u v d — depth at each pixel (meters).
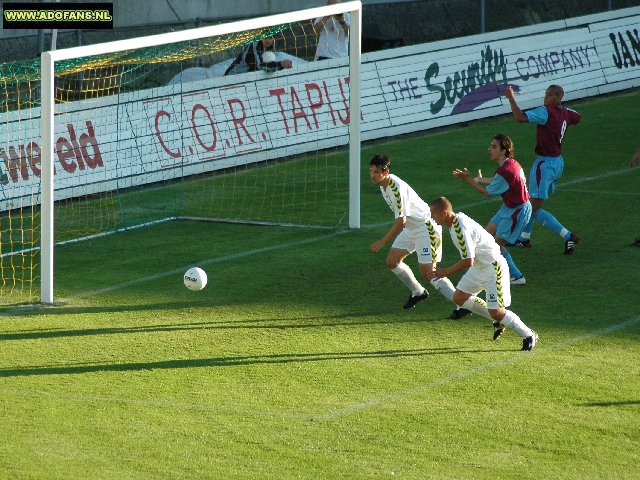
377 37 52.19
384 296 22.25
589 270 23.95
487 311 18.69
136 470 12.93
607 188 33.41
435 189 33.81
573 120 25.39
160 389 16.30
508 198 22.47
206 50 31.42
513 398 15.82
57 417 14.95
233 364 17.61
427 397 15.88
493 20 61.12
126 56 29.64
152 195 34.19
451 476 12.88
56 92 35.84
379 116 41.84
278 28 35.53
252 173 37.19
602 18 50.91
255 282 23.53
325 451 13.68
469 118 44.91
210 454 13.53
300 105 39.44
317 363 17.64
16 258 26.41
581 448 13.88
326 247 27.08
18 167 31.28
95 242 28.23
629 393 16.02
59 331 19.75
